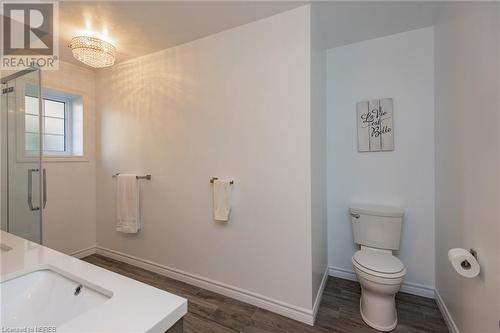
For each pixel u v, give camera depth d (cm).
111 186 272
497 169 100
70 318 81
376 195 211
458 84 140
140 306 69
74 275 87
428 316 170
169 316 66
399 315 171
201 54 205
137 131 247
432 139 190
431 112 190
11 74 185
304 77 162
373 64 210
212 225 205
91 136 282
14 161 183
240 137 188
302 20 162
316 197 179
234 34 189
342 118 222
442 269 173
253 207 184
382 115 205
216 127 200
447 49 159
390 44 203
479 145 115
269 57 175
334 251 229
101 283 81
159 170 234
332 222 229
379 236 193
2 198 185
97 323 61
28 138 178
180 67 217
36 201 174
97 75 279
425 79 192
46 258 100
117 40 208
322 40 201
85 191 279
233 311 177
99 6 160
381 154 208
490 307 106
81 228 275
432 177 191
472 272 114
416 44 195
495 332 102
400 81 200
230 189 191
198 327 160
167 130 227
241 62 186
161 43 214
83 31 192
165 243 233
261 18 176
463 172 134
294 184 168
